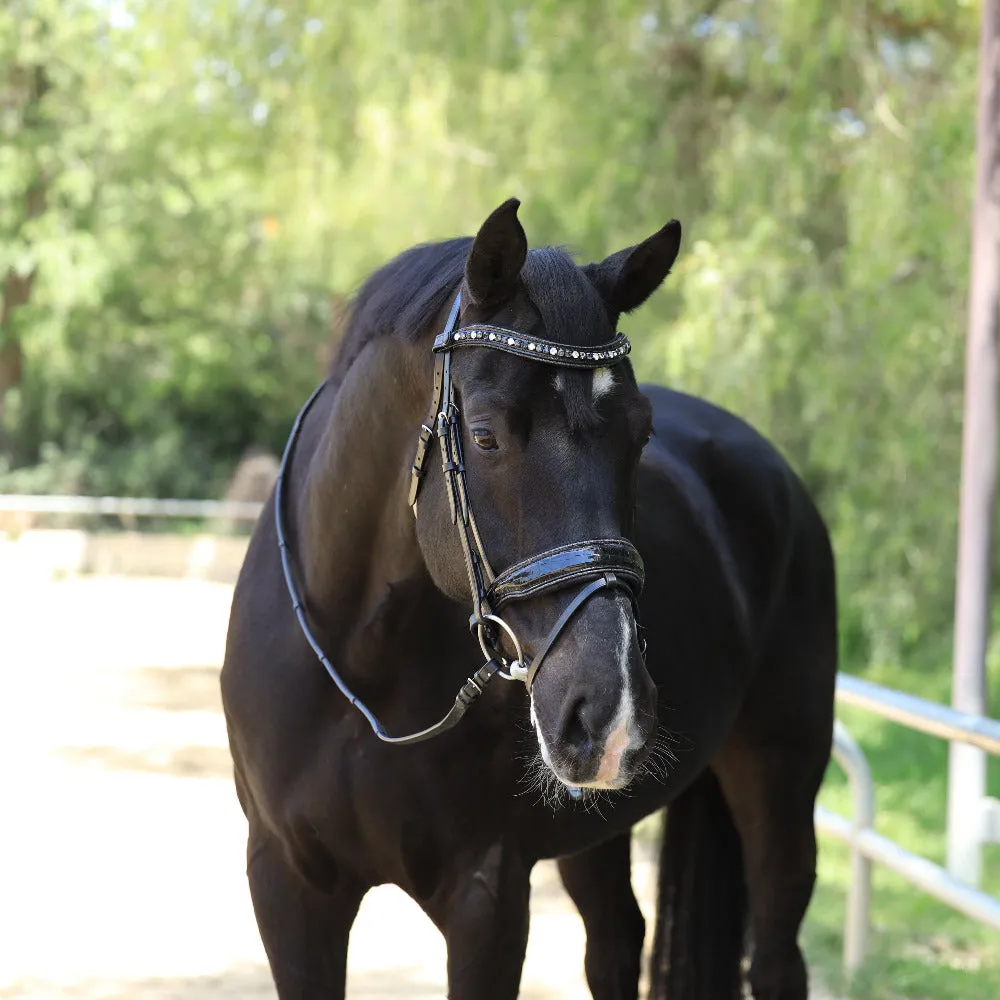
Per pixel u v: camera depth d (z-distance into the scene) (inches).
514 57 438.3
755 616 166.2
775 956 170.9
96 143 967.0
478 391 104.7
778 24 392.2
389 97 464.4
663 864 173.9
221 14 509.0
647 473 156.5
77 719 428.8
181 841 299.6
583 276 108.7
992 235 248.1
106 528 1017.5
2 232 957.2
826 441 420.5
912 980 215.3
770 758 172.1
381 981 218.2
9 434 1135.6
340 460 124.4
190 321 1133.1
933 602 485.1
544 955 234.2
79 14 939.3
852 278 388.5
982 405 248.2
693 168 449.7
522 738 124.1
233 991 211.5
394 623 123.4
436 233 476.1
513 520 104.3
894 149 387.2
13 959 222.2
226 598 773.3
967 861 241.9
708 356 381.4
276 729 128.2
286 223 579.5
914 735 440.8
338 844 127.0
